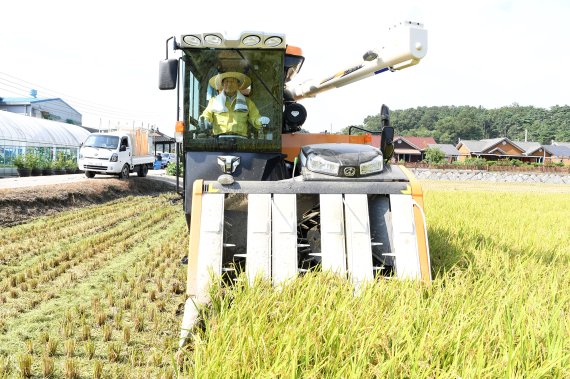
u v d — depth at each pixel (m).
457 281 4.17
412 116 194.00
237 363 2.75
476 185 36.69
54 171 29.36
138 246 9.46
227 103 5.73
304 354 2.88
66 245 9.40
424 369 2.70
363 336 2.97
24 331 4.73
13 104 53.34
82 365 4.00
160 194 22.08
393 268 4.47
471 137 152.75
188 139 5.76
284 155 5.82
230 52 5.62
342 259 4.21
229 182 4.50
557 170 52.41
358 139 6.23
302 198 4.94
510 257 6.07
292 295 3.79
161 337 4.61
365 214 4.38
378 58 5.08
